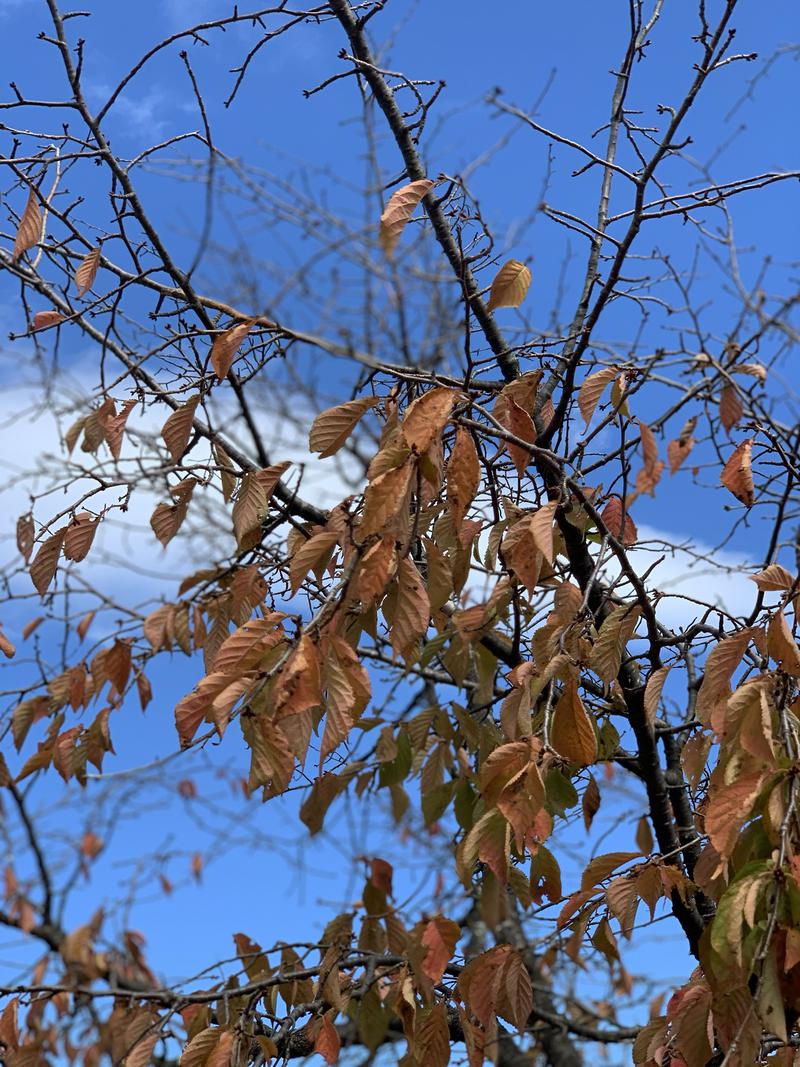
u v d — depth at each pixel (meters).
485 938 2.29
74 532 1.72
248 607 1.65
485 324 1.88
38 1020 2.24
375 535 1.40
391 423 1.53
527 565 1.52
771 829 1.34
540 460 1.73
